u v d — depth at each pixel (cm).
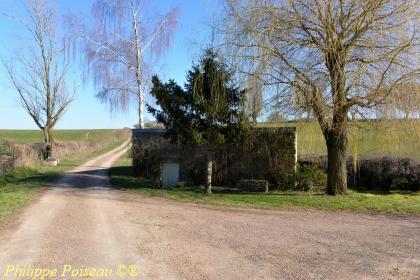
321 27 1519
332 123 1555
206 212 1332
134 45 3167
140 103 3172
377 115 1540
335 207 1413
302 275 704
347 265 762
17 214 1269
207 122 1806
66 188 1997
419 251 860
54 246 876
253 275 701
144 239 947
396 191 1981
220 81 1738
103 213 1300
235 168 2098
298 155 2127
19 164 2802
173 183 2159
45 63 3603
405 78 1476
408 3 1458
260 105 1686
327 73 1510
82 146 4909
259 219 1211
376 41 1484
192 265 751
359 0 1456
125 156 4556
